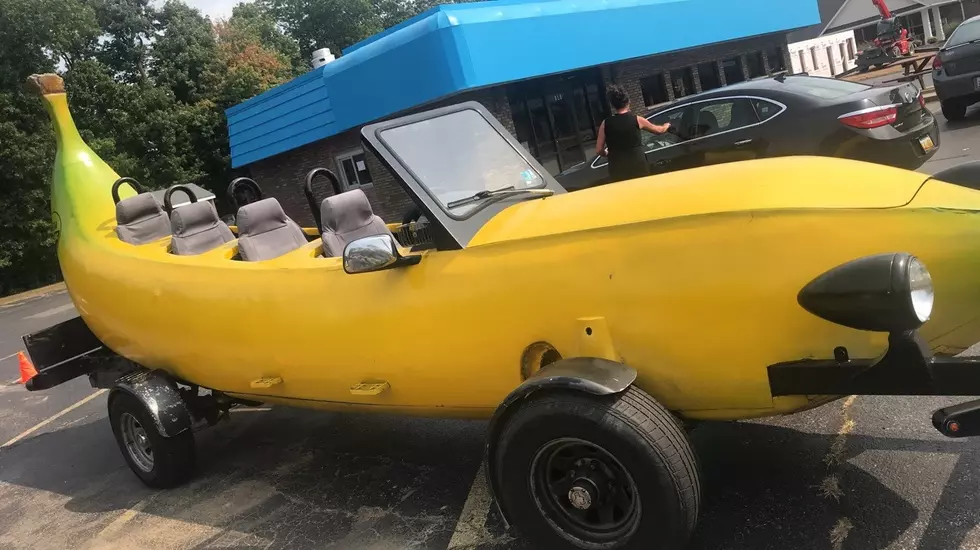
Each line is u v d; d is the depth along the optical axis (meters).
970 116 11.90
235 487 4.52
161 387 4.55
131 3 34.94
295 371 3.77
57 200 5.89
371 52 14.10
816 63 33.12
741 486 3.20
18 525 4.72
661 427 2.47
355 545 3.48
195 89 30.06
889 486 2.95
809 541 2.72
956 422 2.28
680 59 18.66
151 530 4.18
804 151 6.85
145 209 5.23
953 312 2.42
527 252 2.89
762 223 2.45
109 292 4.85
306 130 16.56
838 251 2.38
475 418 3.33
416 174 3.36
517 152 3.93
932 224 2.37
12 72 23.64
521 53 13.41
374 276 3.37
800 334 2.40
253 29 37.53
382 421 5.11
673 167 7.73
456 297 3.04
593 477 2.64
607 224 2.75
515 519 2.86
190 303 4.22
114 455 5.71
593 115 16.88
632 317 2.62
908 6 37.69
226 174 29.39
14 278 24.48
